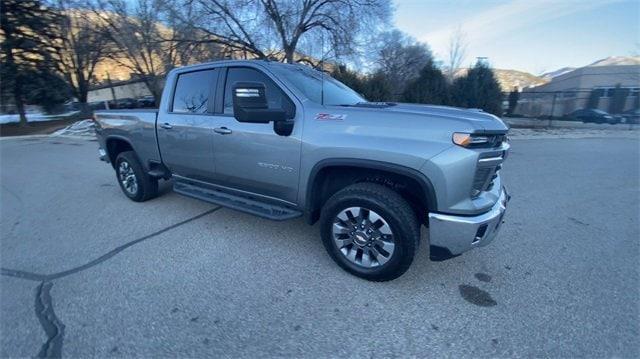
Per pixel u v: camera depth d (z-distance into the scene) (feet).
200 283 9.20
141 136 14.56
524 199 17.10
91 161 29.55
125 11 86.22
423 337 7.21
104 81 135.23
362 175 9.38
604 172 23.57
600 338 7.17
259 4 64.44
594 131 57.57
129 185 16.39
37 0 78.07
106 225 13.43
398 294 8.69
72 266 10.18
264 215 10.74
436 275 9.59
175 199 16.62
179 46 67.31
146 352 6.80
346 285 9.08
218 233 12.44
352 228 9.20
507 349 6.88
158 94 88.02
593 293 8.80
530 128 61.62
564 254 10.98
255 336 7.24
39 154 34.65
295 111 9.74
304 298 8.53
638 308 8.16
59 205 16.26
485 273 9.73
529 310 8.09
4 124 79.71
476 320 7.73
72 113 89.10
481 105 58.95
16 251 11.26
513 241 11.95
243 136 10.66
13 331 7.38
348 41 64.23
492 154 8.07
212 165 12.03
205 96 12.07
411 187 8.74
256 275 9.59
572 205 16.14
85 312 8.01
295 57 73.00
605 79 129.39
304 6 66.08
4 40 73.36
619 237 12.37
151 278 9.46
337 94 11.42
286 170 9.97
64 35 86.22
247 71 11.00
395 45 87.25
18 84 74.08
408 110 8.86
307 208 9.92
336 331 7.38
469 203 7.84
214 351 6.83
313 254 10.80
